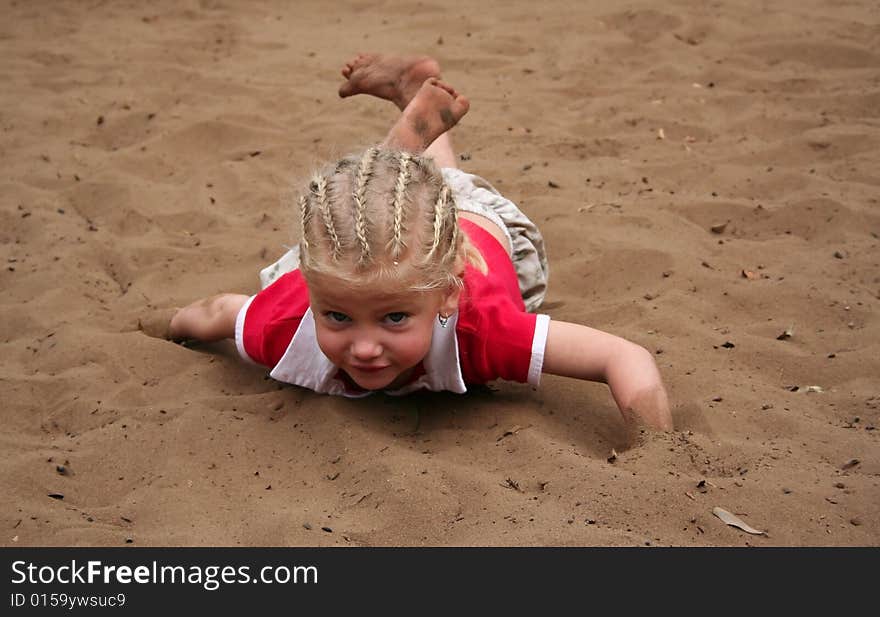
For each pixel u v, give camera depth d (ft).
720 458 9.44
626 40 25.44
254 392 11.38
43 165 18.52
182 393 11.35
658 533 8.47
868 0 27.89
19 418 10.98
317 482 9.57
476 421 10.45
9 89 22.74
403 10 29.35
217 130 20.02
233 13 29.53
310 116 21.15
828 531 8.48
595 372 10.44
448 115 13.28
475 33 26.78
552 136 19.69
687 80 22.71
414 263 8.98
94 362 11.86
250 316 11.18
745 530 8.47
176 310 12.48
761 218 15.74
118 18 28.91
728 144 18.97
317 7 29.94
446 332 10.14
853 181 16.84
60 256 14.89
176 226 16.33
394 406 10.67
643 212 15.85
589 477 9.11
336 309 9.19
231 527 8.96
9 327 13.01
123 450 10.16
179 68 24.12
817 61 23.57
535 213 16.10
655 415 9.95
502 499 8.98
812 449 9.70
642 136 19.53
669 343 11.89
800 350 11.80
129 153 18.84
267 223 16.17
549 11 28.27
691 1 28.04
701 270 13.84
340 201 9.01
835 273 13.69
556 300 13.57
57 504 9.42
